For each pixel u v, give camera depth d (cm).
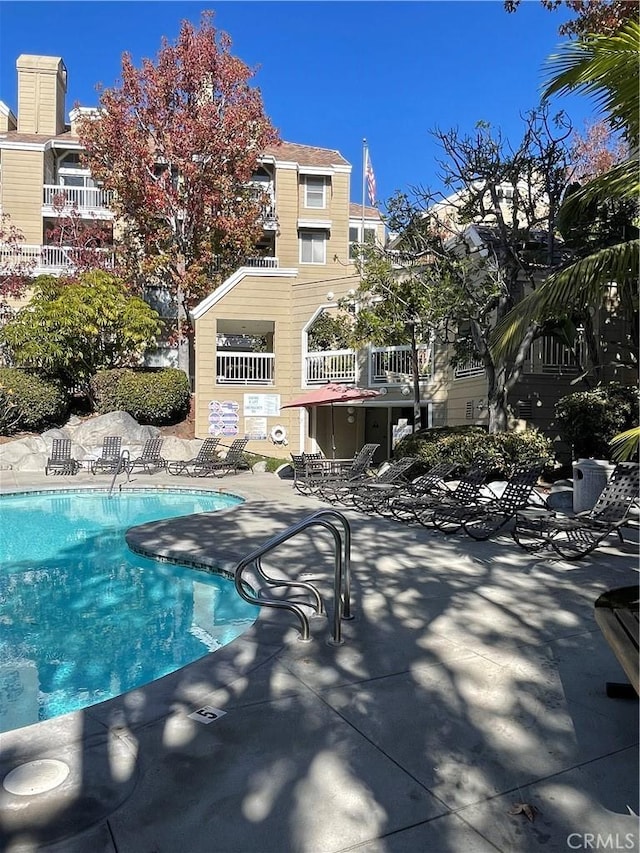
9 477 1677
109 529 1090
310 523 453
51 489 1466
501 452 1305
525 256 1512
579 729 317
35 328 1992
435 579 622
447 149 1479
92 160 2275
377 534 868
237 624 602
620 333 1516
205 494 1494
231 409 2141
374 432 2272
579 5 1209
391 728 318
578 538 783
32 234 2692
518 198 1514
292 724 322
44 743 303
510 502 888
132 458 1909
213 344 2127
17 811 248
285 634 461
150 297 2497
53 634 575
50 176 2831
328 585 602
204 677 382
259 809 251
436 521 925
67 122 3219
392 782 270
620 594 357
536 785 268
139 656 525
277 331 2178
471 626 479
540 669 394
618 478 723
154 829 239
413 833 237
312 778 273
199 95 2252
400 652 424
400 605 536
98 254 2419
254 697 354
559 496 1125
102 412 2108
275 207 2808
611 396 1170
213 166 2269
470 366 1717
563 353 1578
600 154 2225
